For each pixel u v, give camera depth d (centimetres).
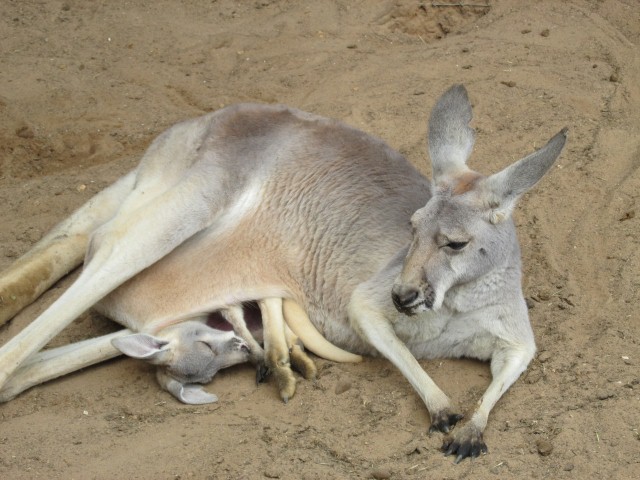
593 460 631
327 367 755
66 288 845
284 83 1198
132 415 704
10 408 720
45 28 1337
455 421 671
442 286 681
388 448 656
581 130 1038
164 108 1157
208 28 1341
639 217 890
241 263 792
